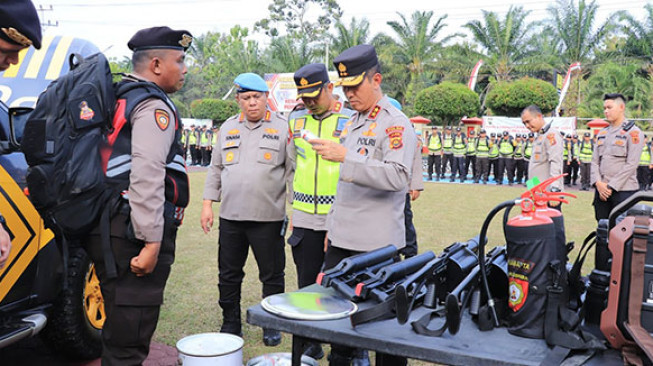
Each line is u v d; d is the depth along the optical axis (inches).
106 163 88.0
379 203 105.2
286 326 68.5
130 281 91.7
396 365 90.8
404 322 65.9
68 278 124.9
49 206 88.4
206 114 1339.8
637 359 55.8
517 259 64.5
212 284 198.5
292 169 145.9
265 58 1680.6
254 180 142.7
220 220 147.8
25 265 111.6
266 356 87.4
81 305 128.4
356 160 91.1
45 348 144.0
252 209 142.9
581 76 1438.2
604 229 64.0
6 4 73.2
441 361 60.0
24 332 106.9
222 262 147.3
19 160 112.4
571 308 70.1
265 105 147.6
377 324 68.2
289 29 1886.1
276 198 145.2
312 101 130.6
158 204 88.7
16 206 108.9
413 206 427.8
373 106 105.1
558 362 56.6
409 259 81.7
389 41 1514.5
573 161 719.1
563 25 1454.2
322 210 135.8
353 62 101.7
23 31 75.2
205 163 927.0
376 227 104.9
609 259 63.6
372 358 138.6
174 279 204.2
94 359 137.9
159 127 89.6
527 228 63.2
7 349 142.6
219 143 151.4
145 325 93.6
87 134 87.0
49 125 87.0
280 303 72.5
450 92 1131.9
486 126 966.4
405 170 95.5
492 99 1154.7
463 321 69.4
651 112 1270.9
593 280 64.0
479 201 468.4
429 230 314.5
